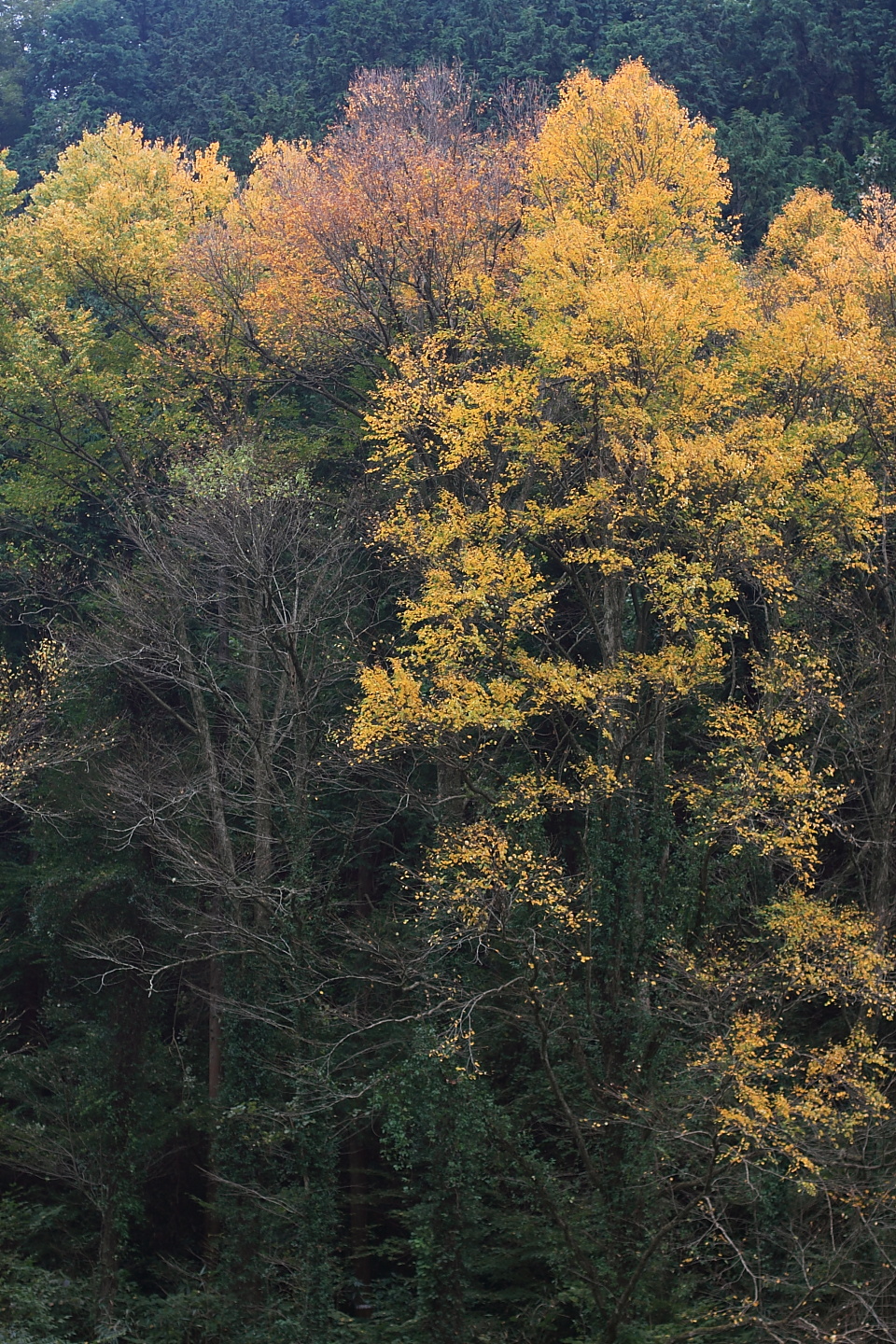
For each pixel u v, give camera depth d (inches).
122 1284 827.4
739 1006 658.2
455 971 734.5
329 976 794.2
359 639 874.8
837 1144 585.9
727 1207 660.7
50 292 1002.7
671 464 625.6
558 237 708.7
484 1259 743.7
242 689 986.1
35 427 1007.0
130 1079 869.8
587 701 700.7
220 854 807.1
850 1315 552.7
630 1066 685.3
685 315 657.6
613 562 660.7
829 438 694.5
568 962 731.4
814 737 778.2
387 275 841.5
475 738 803.4
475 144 919.0
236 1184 746.8
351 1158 865.5
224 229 994.7
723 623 650.2
